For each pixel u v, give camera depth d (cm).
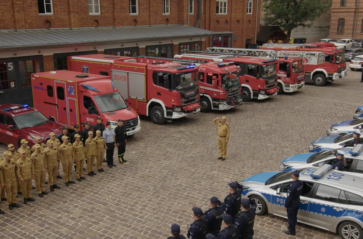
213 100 2070
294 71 2548
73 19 2419
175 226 636
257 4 4269
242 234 718
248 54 2731
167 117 1828
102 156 1263
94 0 2584
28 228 907
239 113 2106
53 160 1105
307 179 880
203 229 677
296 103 2344
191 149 1502
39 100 1767
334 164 1030
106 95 1606
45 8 2273
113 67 1953
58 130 1437
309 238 848
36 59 2041
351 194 816
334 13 5375
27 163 1020
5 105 1577
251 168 1291
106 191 1120
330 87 2883
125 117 1555
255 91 2331
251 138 1638
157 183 1173
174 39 3023
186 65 1852
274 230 885
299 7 4400
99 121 1363
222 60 2298
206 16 3722
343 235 821
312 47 3075
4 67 1895
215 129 1789
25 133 1389
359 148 1012
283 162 1141
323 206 840
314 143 1299
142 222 933
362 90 2744
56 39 2142
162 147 1528
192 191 1110
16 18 2098
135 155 1437
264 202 941
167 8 3244
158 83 1814
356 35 5294
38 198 1079
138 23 2948
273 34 4622
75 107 1616
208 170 1277
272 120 1942
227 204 803
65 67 2231
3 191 1053
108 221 939
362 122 1455
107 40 2370
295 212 848
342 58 2916
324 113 2077
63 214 978
